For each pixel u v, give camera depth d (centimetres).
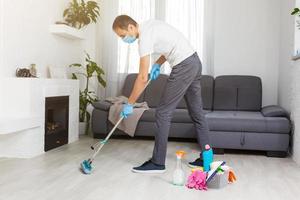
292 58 313
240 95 420
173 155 319
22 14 329
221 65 455
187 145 378
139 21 467
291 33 363
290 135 329
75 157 299
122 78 476
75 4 427
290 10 373
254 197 198
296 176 249
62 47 421
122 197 194
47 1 380
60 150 331
